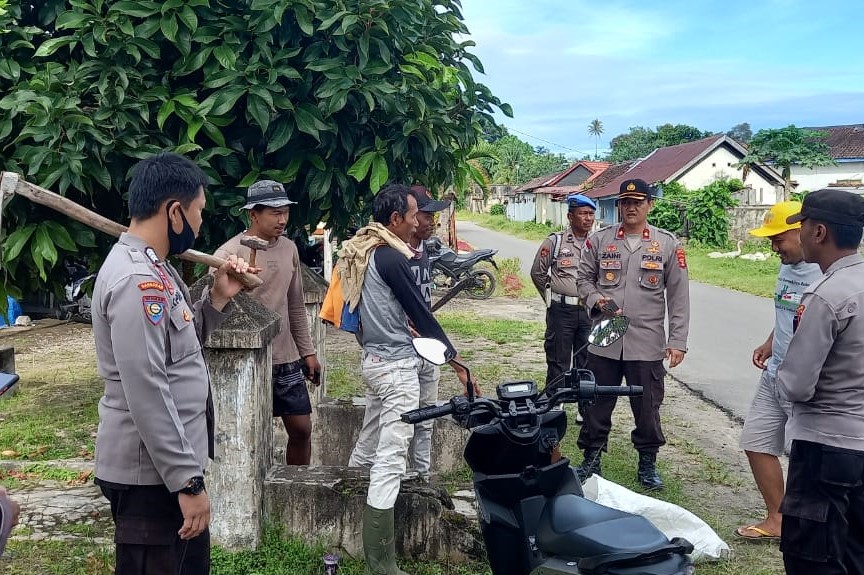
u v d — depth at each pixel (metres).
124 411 2.43
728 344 10.68
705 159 33.72
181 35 4.92
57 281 5.67
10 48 5.01
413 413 2.83
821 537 2.85
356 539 3.84
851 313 2.82
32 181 4.74
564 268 6.11
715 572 3.82
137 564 2.48
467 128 5.99
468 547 3.82
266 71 4.95
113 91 4.76
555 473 2.91
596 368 4.95
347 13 4.90
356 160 5.24
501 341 10.49
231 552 3.79
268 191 4.19
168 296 2.43
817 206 2.93
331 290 4.21
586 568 2.51
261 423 3.84
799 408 2.98
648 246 4.92
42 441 5.89
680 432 6.46
